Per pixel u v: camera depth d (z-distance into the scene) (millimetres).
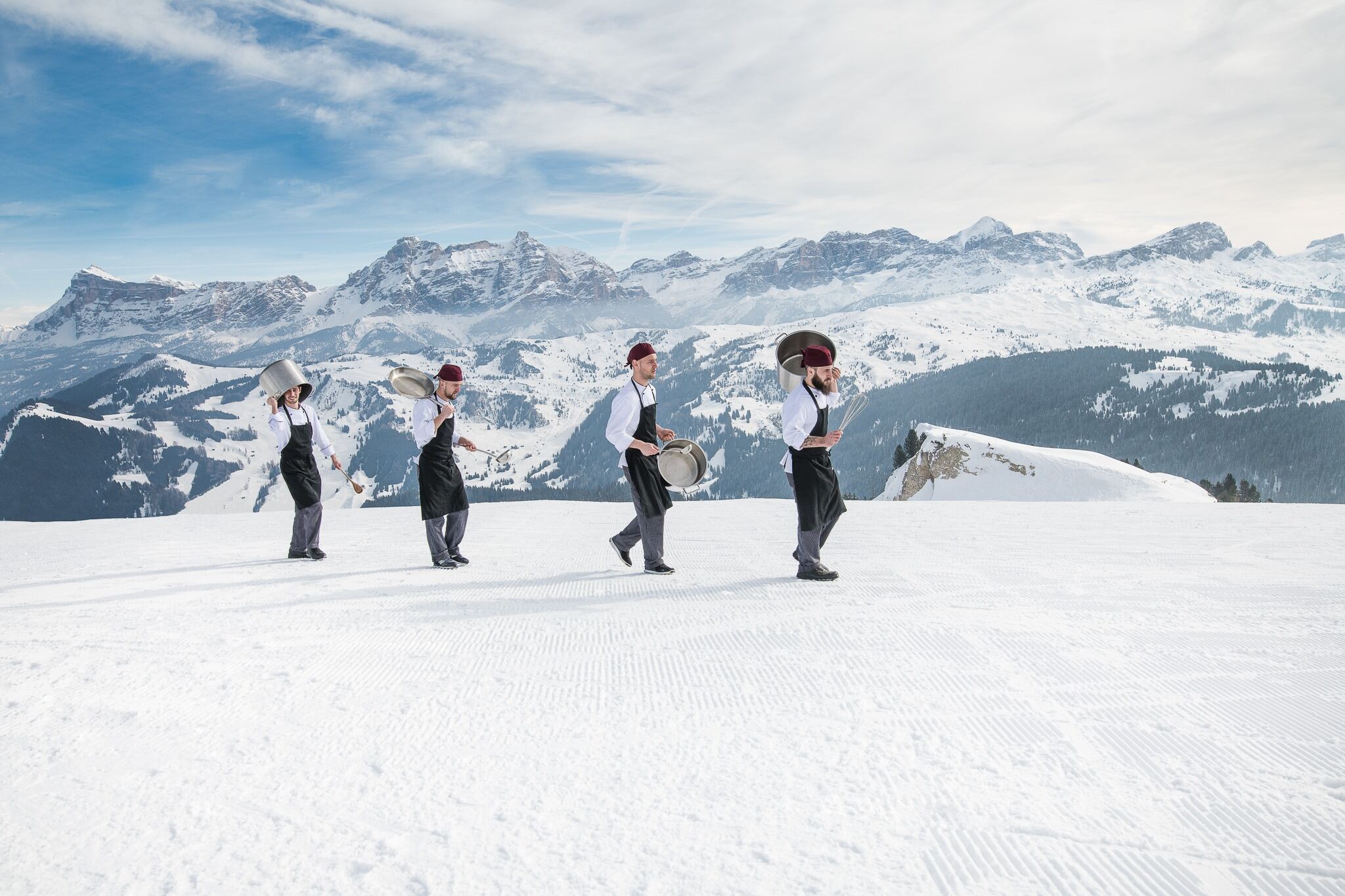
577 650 4254
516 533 10391
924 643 4270
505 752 2859
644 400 6633
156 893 1951
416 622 4949
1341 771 2609
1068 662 3891
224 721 3186
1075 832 2221
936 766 2686
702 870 2035
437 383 7258
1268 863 2043
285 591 6070
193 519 13898
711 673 3793
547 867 2057
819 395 6262
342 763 2758
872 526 10328
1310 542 8375
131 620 5062
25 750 2896
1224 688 3471
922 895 1908
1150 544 8312
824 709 3271
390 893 1945
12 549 9258
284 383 7703
